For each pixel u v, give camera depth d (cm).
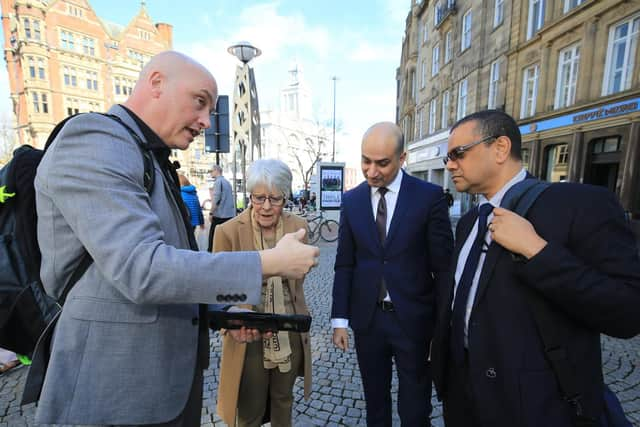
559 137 997
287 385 170
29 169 100
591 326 90
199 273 69
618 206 94
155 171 90
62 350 78
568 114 956
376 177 165
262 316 110
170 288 67
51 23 3231
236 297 71
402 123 2636
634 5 765
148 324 83
